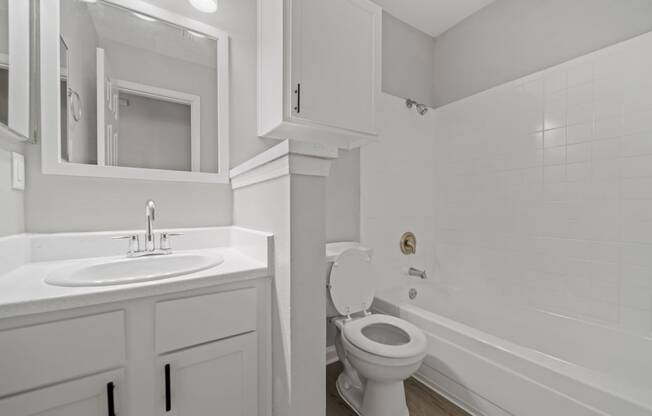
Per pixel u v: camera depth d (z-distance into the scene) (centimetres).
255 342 92
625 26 139
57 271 82
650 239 131
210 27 138
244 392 89
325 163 90
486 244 197
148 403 73
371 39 154
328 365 174
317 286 91
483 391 126
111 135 117
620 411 89
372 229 199
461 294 198
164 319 75
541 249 168
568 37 160
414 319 159
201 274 82
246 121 149
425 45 231
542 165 168
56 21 105
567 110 158
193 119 135
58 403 62
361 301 158
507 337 171
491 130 195
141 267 103
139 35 124
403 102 213
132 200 120
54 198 105
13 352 59
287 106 129
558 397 103
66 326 64
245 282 90
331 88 140
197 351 80
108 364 69
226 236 134
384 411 120
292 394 86
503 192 188
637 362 127
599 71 146
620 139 139
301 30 131
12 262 86
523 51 180
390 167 208
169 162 129
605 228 144
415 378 156
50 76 104
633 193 135
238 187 134
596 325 142
